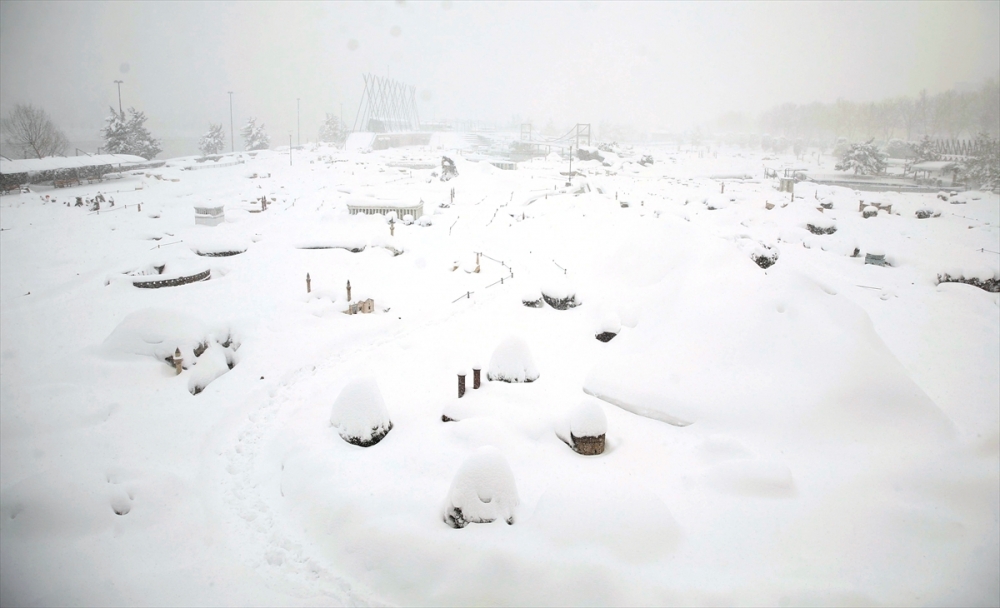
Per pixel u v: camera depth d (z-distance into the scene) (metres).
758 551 9.49
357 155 102.44
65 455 12.40
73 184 62.69
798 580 8.91
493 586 8.81
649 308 18.91
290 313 21.95
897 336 20.44
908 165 94.56
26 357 17.94
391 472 11.70
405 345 19.97
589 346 18.78
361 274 28.83
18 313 22.27
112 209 47.12
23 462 12.05
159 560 9.69
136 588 8.99
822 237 37.00
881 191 73.94
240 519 10.93
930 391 16.17
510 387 15.30
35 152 81.94
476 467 10.01
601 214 43.50
